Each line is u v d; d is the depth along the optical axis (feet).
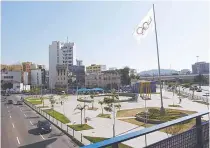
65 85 403.54
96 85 404.57
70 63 464.24
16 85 392.68
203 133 19.22
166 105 161.07
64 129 87.30
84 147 10.53
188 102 175.63
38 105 187.93
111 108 137.39
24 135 81.51
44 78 479.82
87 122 102.47
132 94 245.45
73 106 174.09
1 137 78.84
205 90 276.82
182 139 17.11
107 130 85.20
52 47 455.63
